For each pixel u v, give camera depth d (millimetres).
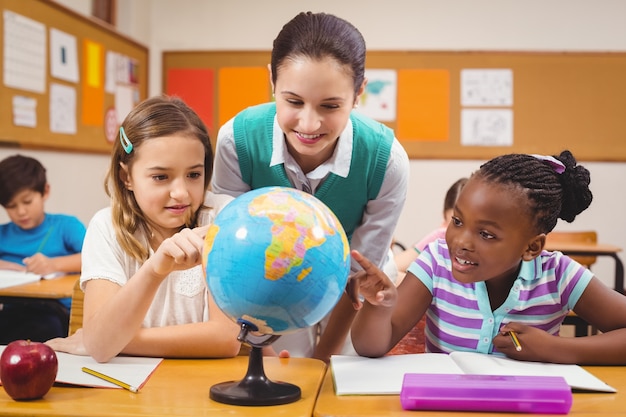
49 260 2668
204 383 1101
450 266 1380
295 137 1335
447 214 2975
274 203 959
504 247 1180
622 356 1236
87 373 1125
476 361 1207
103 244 1372
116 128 4418
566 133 4992
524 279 1332
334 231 971
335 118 1316
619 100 4965
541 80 4984
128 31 4816
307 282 930
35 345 1007
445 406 962
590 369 1215
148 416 925
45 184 2938
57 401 991
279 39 1355
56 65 3650
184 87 5152
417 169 5059
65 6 3703
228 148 1689
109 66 4297
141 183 1294
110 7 4543
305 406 981
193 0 5148
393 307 1224
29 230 2906
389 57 5027
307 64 1275
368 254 1783
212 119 5145
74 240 2922
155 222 1359
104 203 4348
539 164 1224
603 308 1312
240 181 1741
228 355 1289
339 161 1623
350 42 1324
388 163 1661
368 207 1741
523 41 5016
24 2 3336
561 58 4973
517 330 1246
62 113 3732
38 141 3496
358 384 1070
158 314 1403
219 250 948
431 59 5016
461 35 5035
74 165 3938
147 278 1158
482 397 961
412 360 1230
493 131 5016
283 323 975
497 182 1182
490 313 1333
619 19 4973
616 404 1004
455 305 1357
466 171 5039
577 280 1330
